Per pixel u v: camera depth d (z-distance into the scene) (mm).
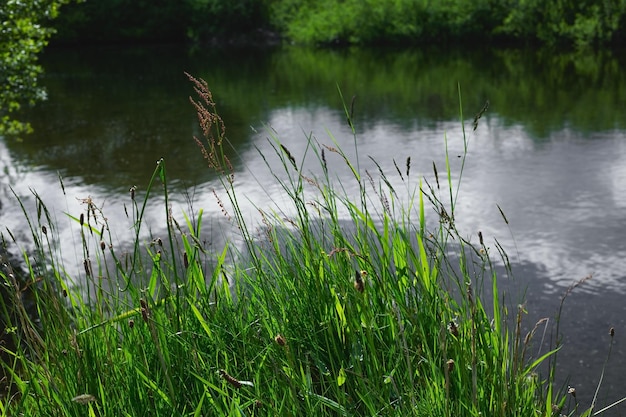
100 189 8516
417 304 2154
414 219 6441
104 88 17297
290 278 2314
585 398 3848
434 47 25109
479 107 13039
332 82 17016
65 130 12406
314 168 9016
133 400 1998
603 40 22969
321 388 2068
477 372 1990
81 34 31531
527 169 8594
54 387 1942
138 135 11758
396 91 15289
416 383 2092
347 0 29078
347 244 2254
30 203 7977
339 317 2168
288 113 13375
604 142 9898
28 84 8891
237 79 18234
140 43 31328
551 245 6020
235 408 1772
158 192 8164
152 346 2115
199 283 2287
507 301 4949
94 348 2115
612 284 5219
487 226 6531
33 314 4691
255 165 9328
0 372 3723
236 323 2217
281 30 30938
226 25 30953
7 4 8617
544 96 13781
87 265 2166
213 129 12039
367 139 10844
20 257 6016
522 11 24859
